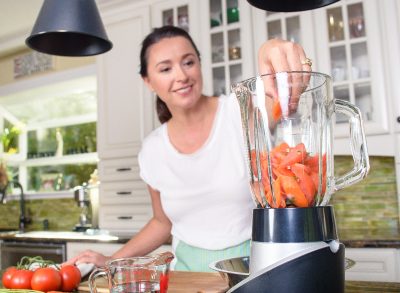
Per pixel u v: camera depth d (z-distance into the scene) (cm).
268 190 63
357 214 255
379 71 216
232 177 110
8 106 415
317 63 229
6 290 77
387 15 216
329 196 64
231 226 112
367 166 63
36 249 289
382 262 194
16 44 366
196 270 114
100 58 297
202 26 257
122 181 285
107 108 292
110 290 66
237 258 80
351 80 223
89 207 348
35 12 319
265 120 62
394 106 212
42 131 401
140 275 66
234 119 111
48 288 90
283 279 58
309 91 61
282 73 60
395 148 212
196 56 112
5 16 324
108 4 292
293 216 60
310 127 62
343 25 228
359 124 64
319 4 76
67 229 363
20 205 394
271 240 61
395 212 247
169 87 109
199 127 117
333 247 59
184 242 118
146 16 280
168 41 108
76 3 109
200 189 114
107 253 260
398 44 213
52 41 120
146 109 276
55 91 379
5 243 305
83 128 379
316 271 58
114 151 287
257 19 242
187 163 116
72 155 375
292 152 61
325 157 62
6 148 406
